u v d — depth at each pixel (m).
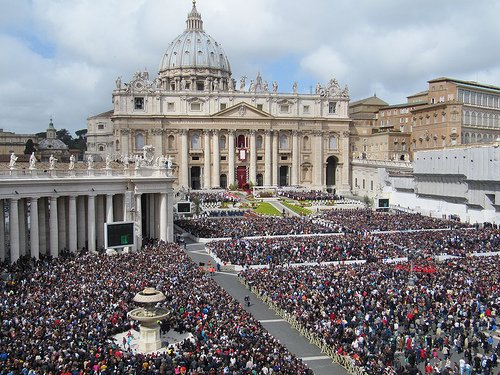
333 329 39.03
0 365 27.28
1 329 32.72
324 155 158.25
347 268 56.56
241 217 101.19
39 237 65.75
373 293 45.88
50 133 183.75
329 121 157.38
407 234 78.62
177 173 148.62
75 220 65.62
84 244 69.38
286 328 43.34
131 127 144.25
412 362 33.75
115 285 43.88
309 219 97.19
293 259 63.09
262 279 53.38
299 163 156.75
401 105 168.88
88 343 31.08
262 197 131.00
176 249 65.81
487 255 64.62
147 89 145.00
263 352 31.59
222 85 196.62
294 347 39.34
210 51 198.50
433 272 53.25
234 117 149.25
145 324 36.16
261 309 48.25
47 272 49.03
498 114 154.25
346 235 79.50
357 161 158.88
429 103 152.62
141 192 70.94
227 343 32.44
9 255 65.25
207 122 148.25
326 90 158.88
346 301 44.03
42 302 38.28
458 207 107.69
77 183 65.38
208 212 105.38
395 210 112.00
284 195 134.38
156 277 47.72
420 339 37.50
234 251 67.19
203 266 63.84
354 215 100.75
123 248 66.38
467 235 76.81
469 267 55.03
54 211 63.38
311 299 45.03
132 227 65.06
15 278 47.03
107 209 69.38
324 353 38.19
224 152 151.38
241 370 28.73
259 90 155.12
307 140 157.62
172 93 146.50
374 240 73.25
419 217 98.94
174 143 148.00
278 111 154.00
